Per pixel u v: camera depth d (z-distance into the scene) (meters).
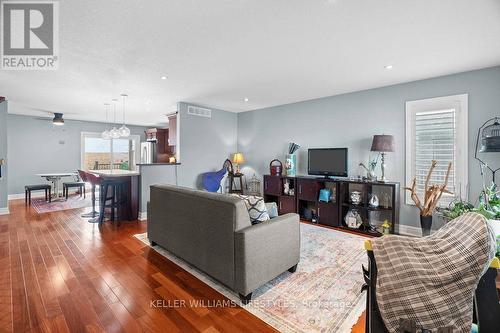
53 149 7.15
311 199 4.36
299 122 5.04
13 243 3.20
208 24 2.08
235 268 1.97
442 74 3.34
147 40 2.35
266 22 2.05
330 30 2.18
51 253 2.87
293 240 2.40
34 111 6.10
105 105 5.31
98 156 8.05
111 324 1.67
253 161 5.96
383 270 1.09
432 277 0.97
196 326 1.67
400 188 3.78
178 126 5.04
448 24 2.08
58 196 6.59
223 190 5.92
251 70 3.19
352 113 4.28
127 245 3.15
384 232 3.64
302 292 2.10
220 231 2.09
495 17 1.97
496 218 2.12
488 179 3.08
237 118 6.30
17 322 1.67
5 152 4.73
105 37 2.28
